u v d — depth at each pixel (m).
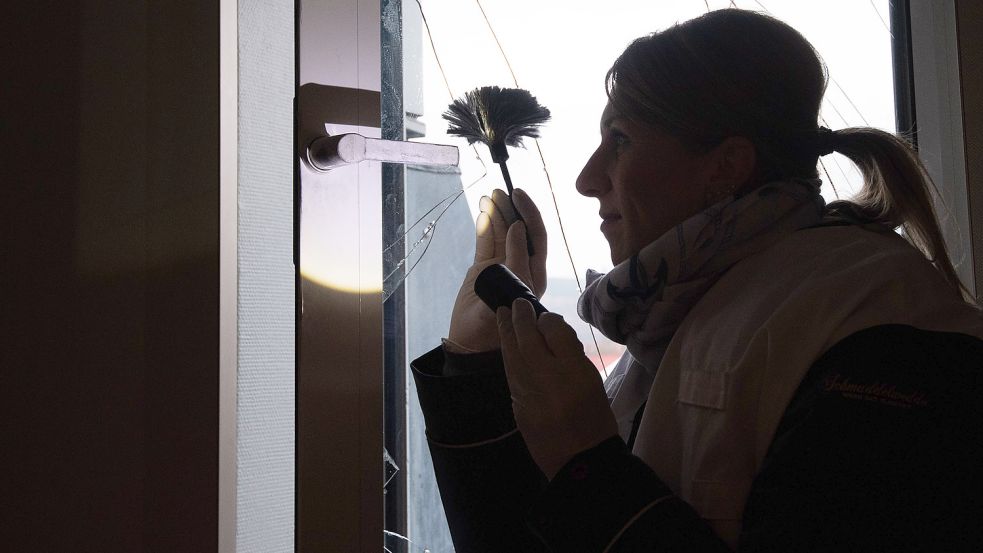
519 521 0.80
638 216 0.75
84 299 0.79
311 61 0.76
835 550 0.51
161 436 0.78
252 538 0.85
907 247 0.66
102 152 0.80
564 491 0.58
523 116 0.88
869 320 0.57
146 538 0.78
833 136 0.76
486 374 0.80
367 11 0.81
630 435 0.78
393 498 1.00
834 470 0.52
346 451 0.77
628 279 0.73
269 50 0.89
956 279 0.75
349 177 0.79
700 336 0.68
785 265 0.68
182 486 0.77
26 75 0.80
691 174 0.74
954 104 1.21
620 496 0.57
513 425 0.81
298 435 0.74
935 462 0.51
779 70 0.73
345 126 0.79
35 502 0.78
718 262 0.72
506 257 0.86
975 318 0.59
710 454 0.61
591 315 0.80
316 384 0.75
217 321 0.78
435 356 0.88
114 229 0.80
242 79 0.87
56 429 0.79
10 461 0.78
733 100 0.72
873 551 0.50
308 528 0.74
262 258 0.88
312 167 0.76
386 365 0.99
